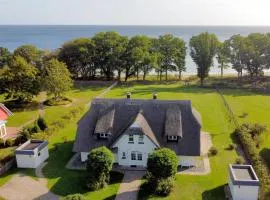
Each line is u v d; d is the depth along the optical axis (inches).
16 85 3326.8
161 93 3961.6
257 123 2598.4
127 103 2121.1
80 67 4896.7
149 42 4933.6
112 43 4638.3
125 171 1961.1
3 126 2608.3
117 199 1657.2
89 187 1747.0
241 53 4621.1
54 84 3469.5
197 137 1977.1
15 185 1812.3
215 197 1664.6
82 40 4798.2
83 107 3243.1
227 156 2133.4
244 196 1599.4
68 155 2186.3
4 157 2058.3
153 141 1934.1
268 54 4530.0
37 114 3157.0
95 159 1738.4
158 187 1695.4
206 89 4200.3
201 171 1940.2
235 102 3499.0
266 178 1679.4
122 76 5260.8
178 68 5009.8
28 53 4638.3
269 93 3914.9
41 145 2075.5
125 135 1962.4
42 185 1807.3
